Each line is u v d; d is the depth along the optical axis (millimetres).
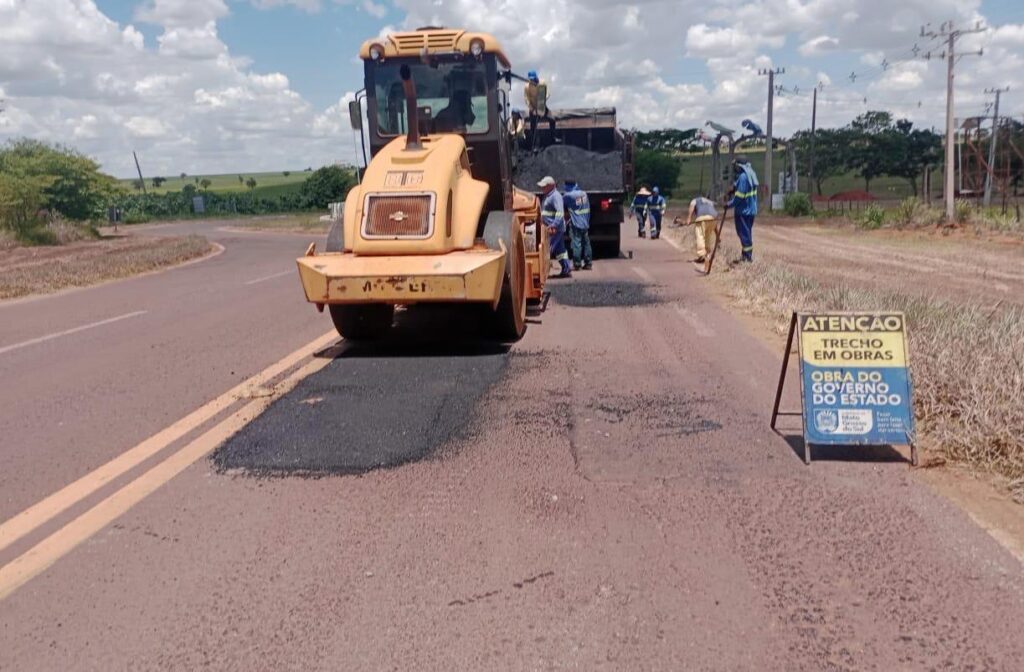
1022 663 3541
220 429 6789
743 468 5691
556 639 3766
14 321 13742
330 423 6855
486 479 5598
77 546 4773
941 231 29672
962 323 8695
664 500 5199
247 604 4121
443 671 3559
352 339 10273
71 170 45000
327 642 3785
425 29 10789
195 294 16703
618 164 19859
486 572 4371
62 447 6543
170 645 3795
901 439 5730
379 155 9672
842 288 12453
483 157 10656
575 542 4676
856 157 87562
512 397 7523
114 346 10789
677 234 28672
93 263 25000
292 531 4895
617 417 6879
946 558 4398
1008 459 5574
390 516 5062
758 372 8266
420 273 8672
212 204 87250
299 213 84062
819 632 3781
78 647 3803
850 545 4559
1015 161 49375
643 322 11188
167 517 5133
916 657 3592
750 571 4316
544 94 11562
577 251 17297
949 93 33562
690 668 3545
